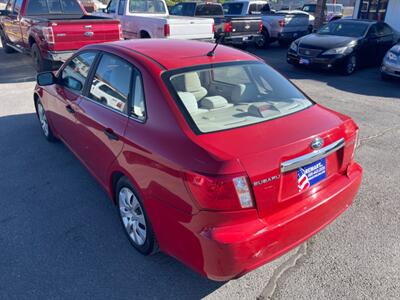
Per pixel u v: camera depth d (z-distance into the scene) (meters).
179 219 2.45
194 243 2.38
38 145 5.43
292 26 15.49
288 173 2.49
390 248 3.23
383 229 3.50
